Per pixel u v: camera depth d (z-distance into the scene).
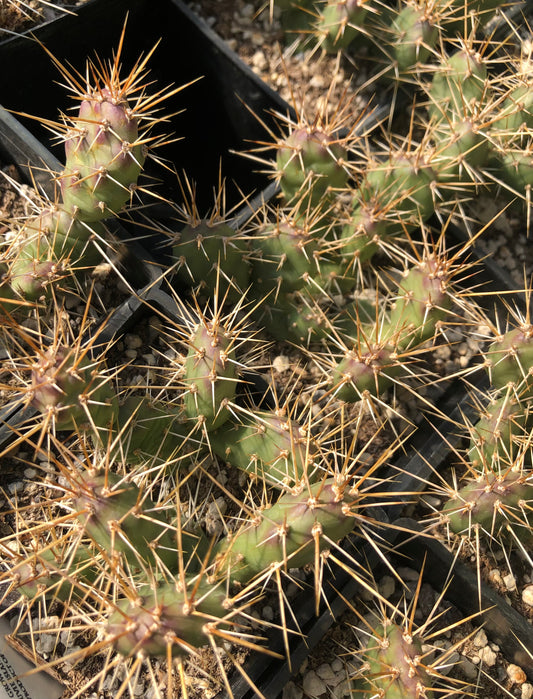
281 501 0.28
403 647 0.29
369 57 0.42
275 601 0.32
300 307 0.36
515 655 0.33
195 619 0.25
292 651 0.32
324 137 0.33
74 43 0.39
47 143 0.40
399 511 0.33
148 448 0.32
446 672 0.33
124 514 0.26
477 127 0.36
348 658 0.32
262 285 0.35
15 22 0.38
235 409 0.32
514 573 0.35
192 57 0.41
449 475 0.36
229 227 0.34
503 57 0.43
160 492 0.32
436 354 0.38
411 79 0.41
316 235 0.37
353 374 0.32
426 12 0.38
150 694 0.31
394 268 0.38
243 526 0.29
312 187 0.35
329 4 0.39
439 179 0.38
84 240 0.33
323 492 0.28
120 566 0.27
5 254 0.33
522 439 0.34
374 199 0.35
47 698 0.30
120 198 0.31
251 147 0.43
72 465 0.27
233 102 0.42
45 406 0.27
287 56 0.42
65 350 0.28
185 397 0.31
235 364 0.31
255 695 0.31
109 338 0.34
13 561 0.30
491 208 0.41
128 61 0.42
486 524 0.32
